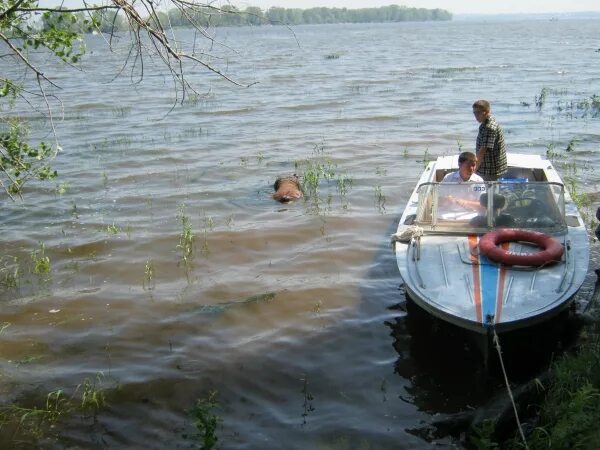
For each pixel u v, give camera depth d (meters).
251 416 5.77
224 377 6.35
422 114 20.36
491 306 6.18
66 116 21.34
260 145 16.41
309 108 22.22
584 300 7.35
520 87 26.55
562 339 6.69
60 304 7.92
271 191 12.34
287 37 91.94
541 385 5.50
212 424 5.21
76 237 10.13
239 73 34.62
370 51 55.16
